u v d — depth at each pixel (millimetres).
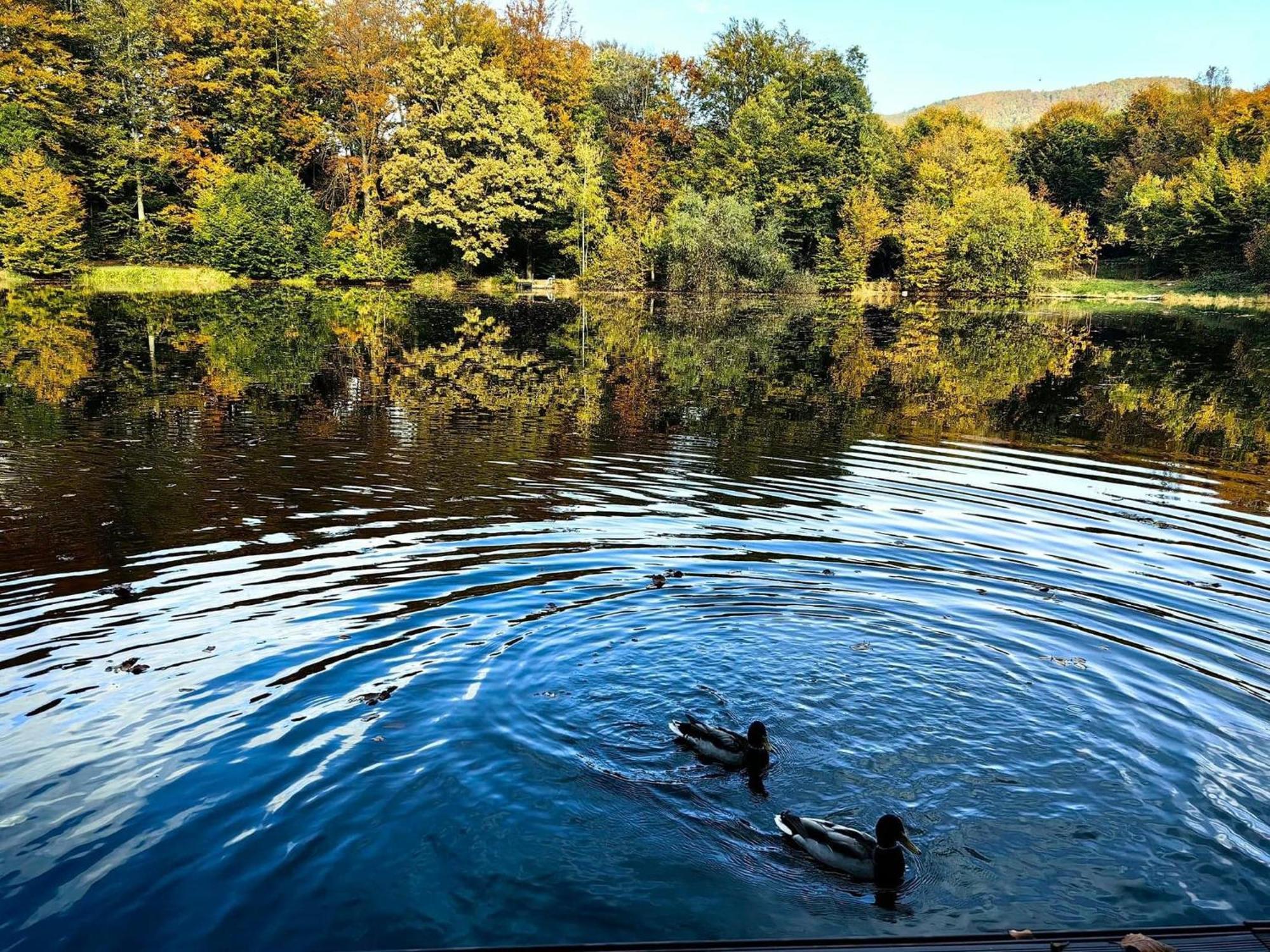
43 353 27859
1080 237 71500
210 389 22609
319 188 70875
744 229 63469
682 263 64438
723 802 6043
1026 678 7758
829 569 10281
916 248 66062
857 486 14258
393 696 7164
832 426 19516
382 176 63969
